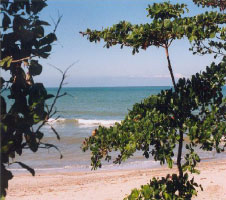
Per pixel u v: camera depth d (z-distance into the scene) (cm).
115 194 1205
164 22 500
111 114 5781
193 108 540
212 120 501
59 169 1738
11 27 211
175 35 515
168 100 551
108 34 536
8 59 201
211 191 1103
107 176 1531
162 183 545
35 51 214
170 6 562
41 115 205
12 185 1410
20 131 204
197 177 1316
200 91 540
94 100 10331
